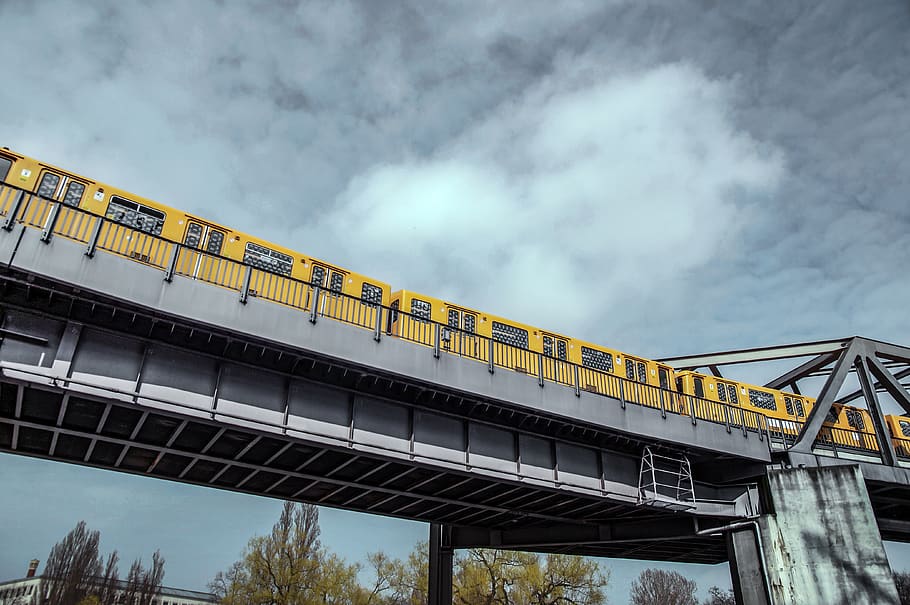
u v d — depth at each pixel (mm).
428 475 24422
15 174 17750
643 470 27125
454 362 21344
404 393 21547
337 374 20281
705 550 38156
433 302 25484
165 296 16234
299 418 19141
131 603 75062
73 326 15992
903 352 34656
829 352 34406
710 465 30156
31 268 14555
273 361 19109
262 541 56438
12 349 15195
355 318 22062
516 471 23609
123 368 16641
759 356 36031
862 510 25109
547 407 23125
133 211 19500
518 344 27203
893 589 23625
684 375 33344
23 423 18078
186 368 17609
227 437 19922
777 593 25484
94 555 75562
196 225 20609
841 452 33812
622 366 30812
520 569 54531
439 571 36312
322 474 23531
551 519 31328
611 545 36406
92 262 15414
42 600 70000
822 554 25250
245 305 17516
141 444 19656
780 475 27375
